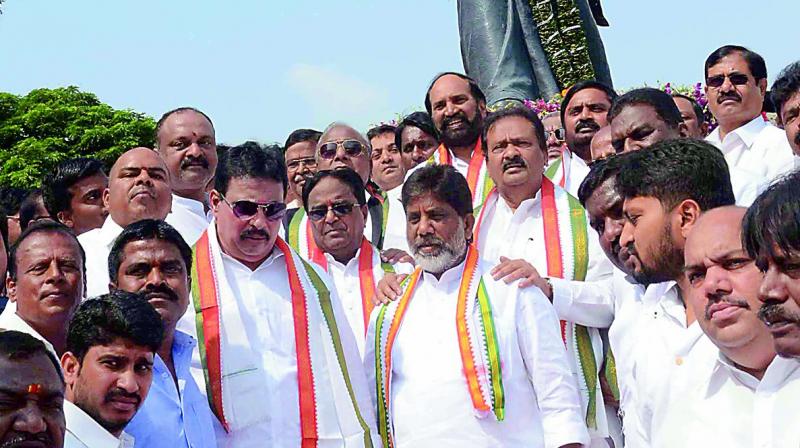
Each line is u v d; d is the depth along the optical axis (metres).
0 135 38.78
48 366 3.27
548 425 5.06
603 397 5.70
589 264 5.86
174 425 4.66
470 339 5.08
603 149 6.23
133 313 4.19
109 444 4.11
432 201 5.23
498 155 6.05
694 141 4.02
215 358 5.16
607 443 5.60
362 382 5.39
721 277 3.34
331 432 5.19
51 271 4.75
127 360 4.18
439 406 5.04
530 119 6.11
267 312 5.32
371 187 7.64
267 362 5.22
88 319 4.18
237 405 5.11
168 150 6.94
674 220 3.89
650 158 3.97
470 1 13.47
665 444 3.74
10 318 4.79
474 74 13.33
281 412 5.15
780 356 3.05
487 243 6.15
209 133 7.02
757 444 3.36
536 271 5.39
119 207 6.14
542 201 6.05
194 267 5.36
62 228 4.90
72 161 6.79
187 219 6.87
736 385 3.55
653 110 5.54
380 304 5.42
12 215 7.93
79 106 40.22
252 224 5.31
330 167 7.31
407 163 8.24
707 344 3.77
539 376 5.11
